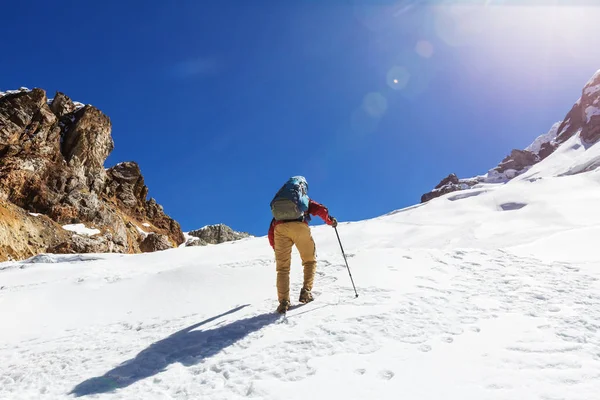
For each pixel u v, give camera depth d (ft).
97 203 205.57
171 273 27.02
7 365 13.96
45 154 193.57
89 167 221.46
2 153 175.52
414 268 22.50
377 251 27.14
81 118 216.54
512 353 10.78
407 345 11.82
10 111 185.57
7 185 169.17
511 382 9.06
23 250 146.82
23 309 23.44
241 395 9.48
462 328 13.14
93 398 10.03
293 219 17.22
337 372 10.28
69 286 27.66
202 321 16.92
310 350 11.89
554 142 556.92
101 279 29.14
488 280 20.24
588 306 15.25
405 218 95.04
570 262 24.13
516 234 52.60
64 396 10.37
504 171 547.90
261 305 18.30
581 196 79.41
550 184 98.32
